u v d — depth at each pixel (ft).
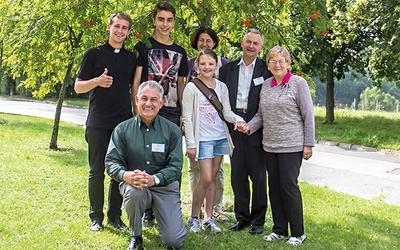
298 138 14.19
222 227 16.28
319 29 19.51
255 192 15.43
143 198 12.98
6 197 18.33
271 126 14.39
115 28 14.43
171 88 15.43
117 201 15.19
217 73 16.96
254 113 15.34
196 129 14.80
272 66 14.35
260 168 15.37
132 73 15.10
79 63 21.26
